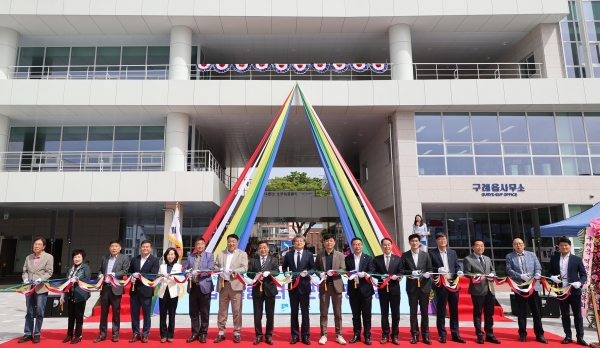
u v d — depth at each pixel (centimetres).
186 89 1712
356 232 1316
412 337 778
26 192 1639
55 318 1091
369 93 1717
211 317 1095
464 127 1773
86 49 1984
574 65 1820
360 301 784
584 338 830
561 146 1756
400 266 792
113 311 793
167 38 1928
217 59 2153
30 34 1881
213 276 833
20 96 1686
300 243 806
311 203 2553
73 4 1736
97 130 1909
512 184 1708
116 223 2425
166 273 822
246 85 1722
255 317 779
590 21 1866
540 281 805
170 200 1656
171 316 788
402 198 1703
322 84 1723
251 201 1387
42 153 1875
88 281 796
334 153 1495
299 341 792
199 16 1758
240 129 2072
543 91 1705
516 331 895
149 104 1700
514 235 1784
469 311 1124
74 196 1647
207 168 2041
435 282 803
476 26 1856
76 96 1695
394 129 1788
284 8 1770
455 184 1711
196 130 2036
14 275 2539
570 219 1153
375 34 1922
